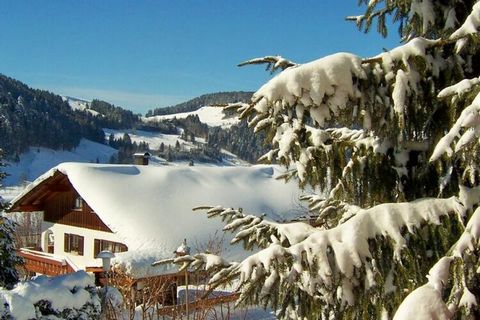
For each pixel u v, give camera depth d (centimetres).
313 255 377
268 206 2250
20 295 862
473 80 370
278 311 462
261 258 387
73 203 2258
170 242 1761
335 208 552
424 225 394
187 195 2158
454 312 317
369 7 550
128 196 2023
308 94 385
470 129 320
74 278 950
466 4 490
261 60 455
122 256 1550
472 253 330
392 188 498
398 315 288
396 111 393
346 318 393
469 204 401
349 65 390
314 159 461
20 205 2327
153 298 1267
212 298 1246
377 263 388
